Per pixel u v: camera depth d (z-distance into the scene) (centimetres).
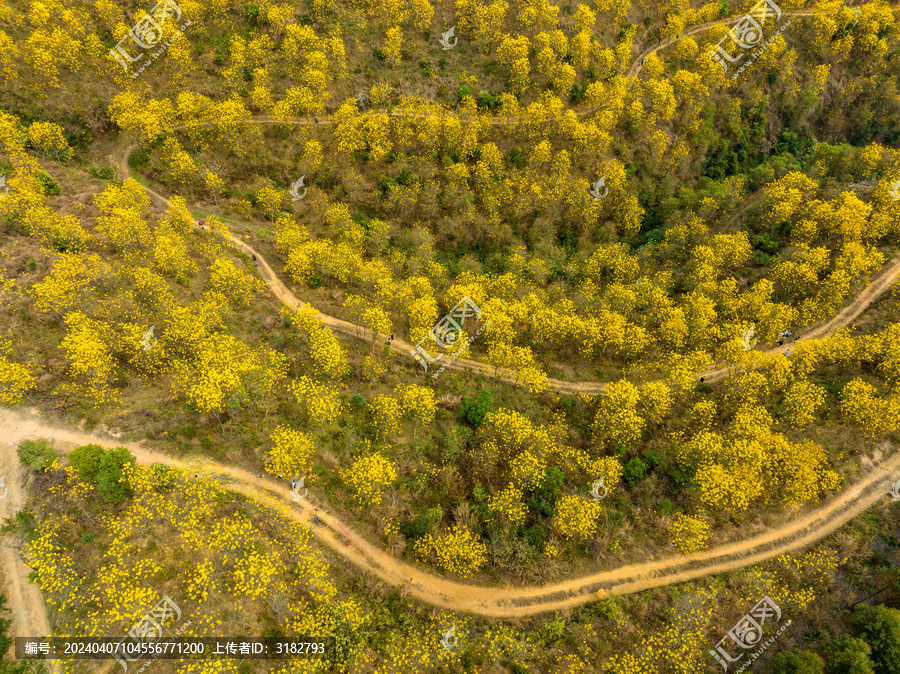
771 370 7550
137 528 4784
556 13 12619
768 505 6525
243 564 4634
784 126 12962
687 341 8400
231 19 11581
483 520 6100
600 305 8900
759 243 10144
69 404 5856
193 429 5994
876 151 11038
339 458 6288
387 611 5150
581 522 5700
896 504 6456
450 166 10762
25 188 7731
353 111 10950
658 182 11731
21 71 9319
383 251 9900
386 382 7688
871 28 12925
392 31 11706
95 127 9944
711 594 5684
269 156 10675
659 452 7069
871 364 7838
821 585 5859
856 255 8738
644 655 4997
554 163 11094
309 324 7319
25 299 6531
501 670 4938
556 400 7938
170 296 7219
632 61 13250
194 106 10100
